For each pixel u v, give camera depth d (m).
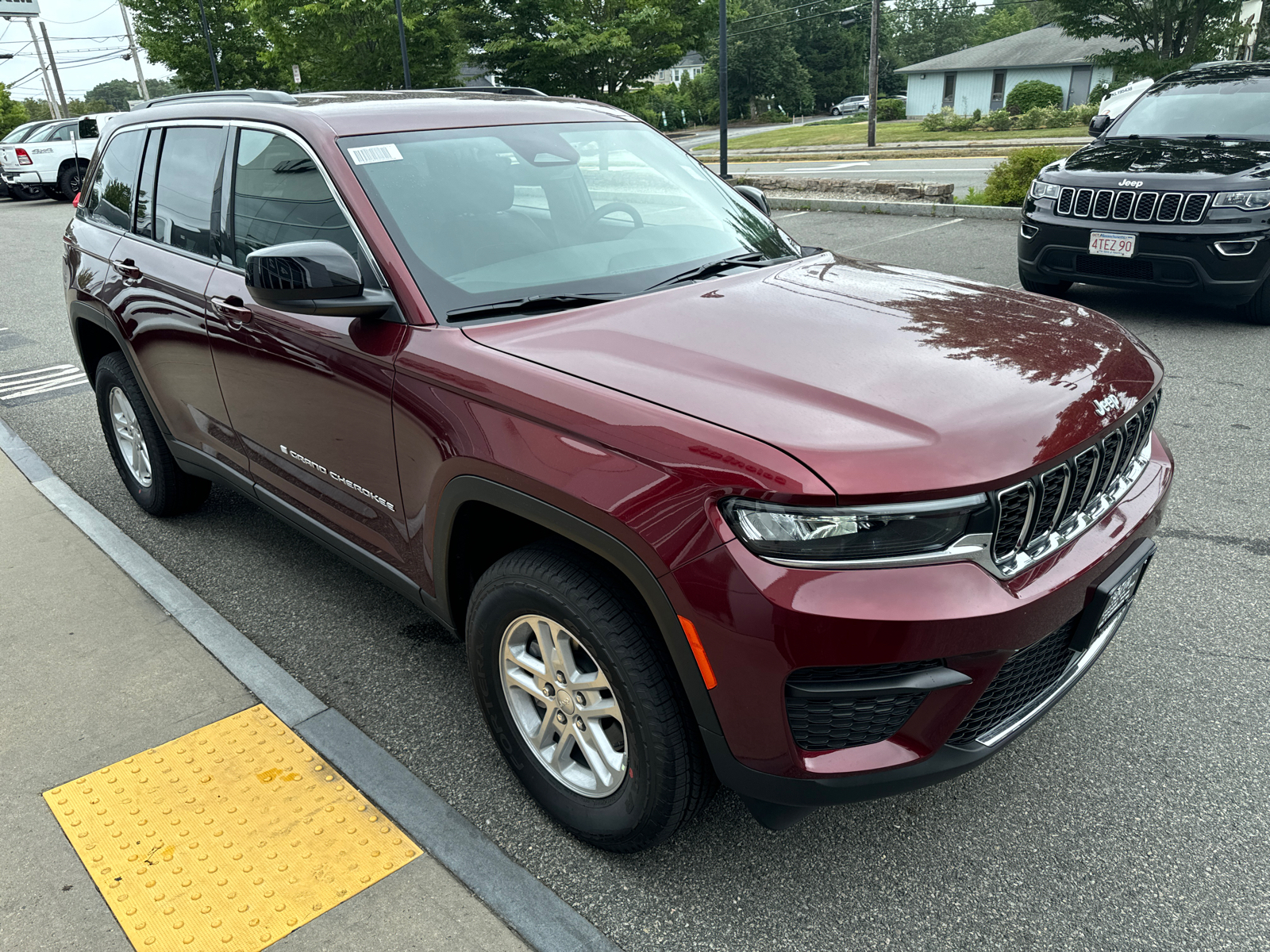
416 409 2.30
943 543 1.75
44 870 2.26
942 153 26.14
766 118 82.62
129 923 2.10
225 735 2.74
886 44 100.94
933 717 1.84
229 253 3.13
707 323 2.30
